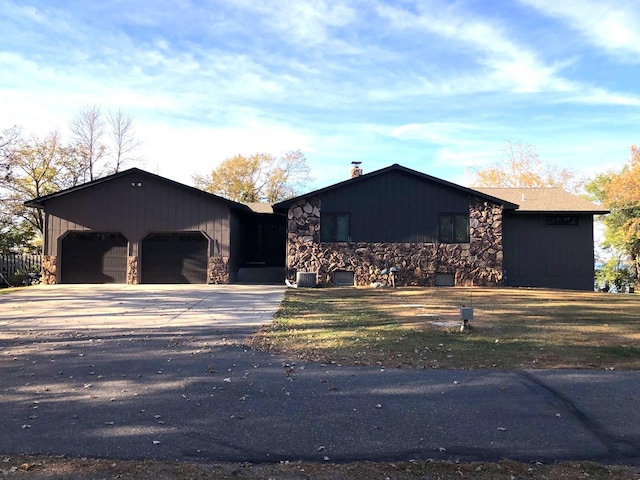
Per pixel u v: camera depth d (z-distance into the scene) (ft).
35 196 106.42
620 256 116.26
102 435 14.64
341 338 28.53
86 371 21.62
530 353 24.61
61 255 68.54
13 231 104.01
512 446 13.97
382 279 65.62
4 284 69.82
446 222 66.54
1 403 17.44
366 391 18.80
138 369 21.97
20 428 15.15
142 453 13.42
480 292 56.75
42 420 15.83
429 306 43.09
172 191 67.87
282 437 14.57
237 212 74.02
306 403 17.49
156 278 68.03
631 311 40.06
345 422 15.72
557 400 17.75
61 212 67.97
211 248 67.62
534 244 70.59
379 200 66.39
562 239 70.69
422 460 13.07
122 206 67.87
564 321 34.58
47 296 51.31
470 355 24.22
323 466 12.67
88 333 30.27
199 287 61.98
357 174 77.46
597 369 21.68
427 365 22.44
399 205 66.39
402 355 24.30
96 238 68.95
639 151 104.01
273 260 82.79
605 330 30.94
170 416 16.22
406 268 65.92
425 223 66.28
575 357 23.76
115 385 19.60
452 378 20.39
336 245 65.82
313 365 22.58
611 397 18.04
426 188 66.59
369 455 13.38
